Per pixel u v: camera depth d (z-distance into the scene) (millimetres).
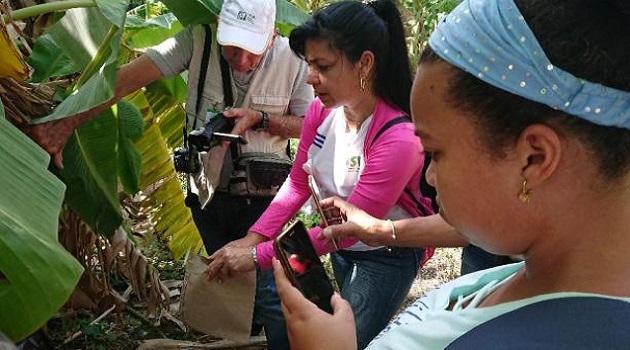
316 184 2635
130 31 3785
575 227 810
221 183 3221
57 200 1643
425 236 2219
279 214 2777
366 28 2277
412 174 2361
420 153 2344
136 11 4469
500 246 868
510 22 770
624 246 790
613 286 784
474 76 806
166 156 3775
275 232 2785
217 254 2707
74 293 3377
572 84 745
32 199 1593
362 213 2307
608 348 728
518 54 764
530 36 757
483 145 820
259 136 3203
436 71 846
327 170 2551
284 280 1200
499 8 784
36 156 1727
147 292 3572
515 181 817
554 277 832
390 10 2346
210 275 2711
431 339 889
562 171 792
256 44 2963
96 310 3750
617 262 790
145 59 3131
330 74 2326
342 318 1174
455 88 822
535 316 788
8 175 1600
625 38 740
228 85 3158
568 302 779
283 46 3174
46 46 2891
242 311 2760
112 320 3844
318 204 2424
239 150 3184
